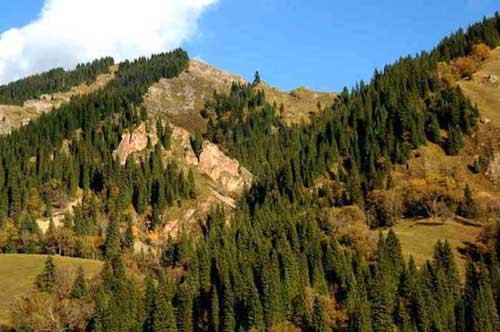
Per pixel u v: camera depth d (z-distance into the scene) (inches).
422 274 5506.9
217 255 6545.3
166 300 5521.7
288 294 5506.9
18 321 5383.9
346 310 5216.5
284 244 6254.9
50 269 6166.3
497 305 5196.9
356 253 6250.0
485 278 5334.6
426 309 5064.0
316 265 5969.5
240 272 5979.3
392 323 5059.1
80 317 5531.5
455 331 5007.4
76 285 5895.7
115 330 5255.9
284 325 5167.3
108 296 5718.5
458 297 5413.4
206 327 5669.3
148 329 5438.0
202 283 6146.7
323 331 4977.9
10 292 6043.3
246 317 5354.3
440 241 6461.6
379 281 5206.7
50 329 5369.1
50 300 5748.0
